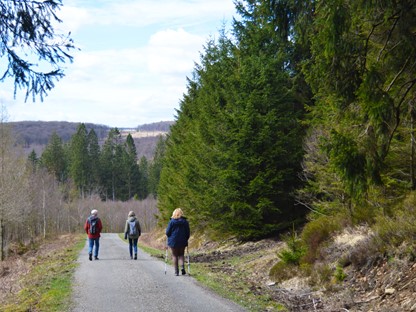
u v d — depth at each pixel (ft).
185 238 43.06
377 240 34.88
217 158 72.02
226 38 96.32
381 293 29.89
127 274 43.75
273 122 67.87
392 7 24.36
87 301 30.94
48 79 20.43
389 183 39.78
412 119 32.48
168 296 32.12
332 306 31.22
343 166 27.12
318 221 47.60
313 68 29.48
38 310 28.89
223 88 84.58
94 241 61.26
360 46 26.58
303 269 42.01
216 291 34.45
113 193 388.98
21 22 19.17
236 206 69.26
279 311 29.07
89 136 387.14
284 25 31.19
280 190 69.10
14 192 128.88
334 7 24.59
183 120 127.65
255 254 61.16
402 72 27.78
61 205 260.01
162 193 142.51
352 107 29.66
